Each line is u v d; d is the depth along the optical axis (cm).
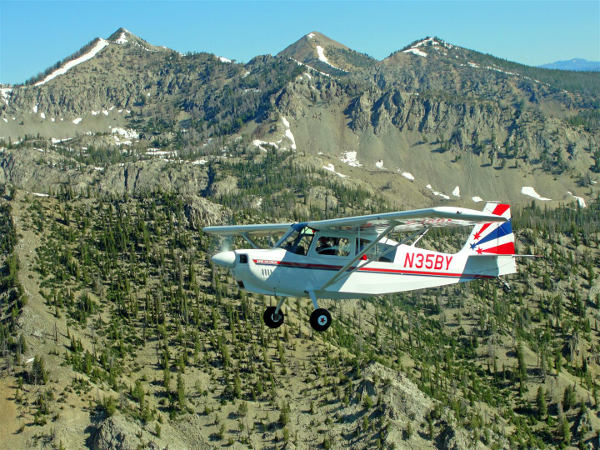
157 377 13412
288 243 3209
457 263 3634
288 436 12006
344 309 18462
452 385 15888
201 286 17612
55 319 14525
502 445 13238
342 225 3127
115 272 17900
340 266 3212
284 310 16800
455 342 19000
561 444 14350
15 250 17562
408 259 3447
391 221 3053
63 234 19388
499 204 3775
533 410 15750
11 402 11400
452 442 12325
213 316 15788
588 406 15875
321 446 12019
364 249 3183
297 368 14225
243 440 11906
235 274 3123
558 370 17462
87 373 12719
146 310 16025
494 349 18575
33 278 16325
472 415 13825
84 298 15800
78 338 14125
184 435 11869
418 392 13550
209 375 13625
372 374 13762
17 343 13100
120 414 11550
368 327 18150
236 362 14162
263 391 13250
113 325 15100
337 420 12606
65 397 11706
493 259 3738
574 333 19800
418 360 17100
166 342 14600
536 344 19000
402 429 12344
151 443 11144
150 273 18162
